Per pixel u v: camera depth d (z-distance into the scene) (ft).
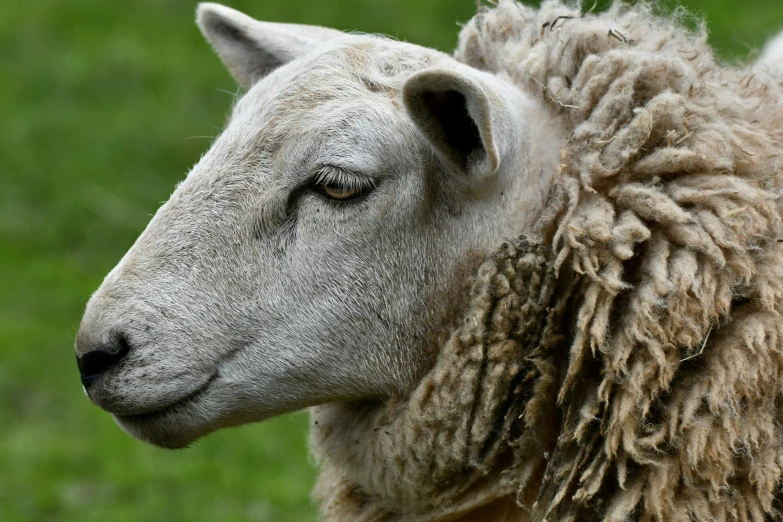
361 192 26.84
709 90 26.99
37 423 57.82
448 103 25.73
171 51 94.43
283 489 51.13
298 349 27.37
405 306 27.30
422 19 93.04
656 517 25.13
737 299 25.32
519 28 30.68
